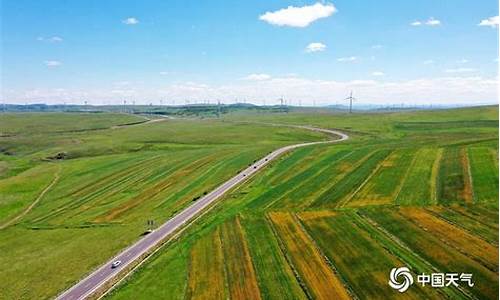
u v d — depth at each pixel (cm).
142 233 8475
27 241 9162
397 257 5700
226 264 6300
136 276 6462
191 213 9306
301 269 5816
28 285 6869
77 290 6400
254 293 5391
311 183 9988
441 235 6134
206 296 5475
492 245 5616
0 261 8112
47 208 11688
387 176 9619
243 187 10712
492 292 4634
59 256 7894
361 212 7562
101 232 9025
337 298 5022
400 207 7525
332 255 6078
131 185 12644
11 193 13375
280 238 6950
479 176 8575
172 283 6006
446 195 7800
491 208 6919
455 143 12425
